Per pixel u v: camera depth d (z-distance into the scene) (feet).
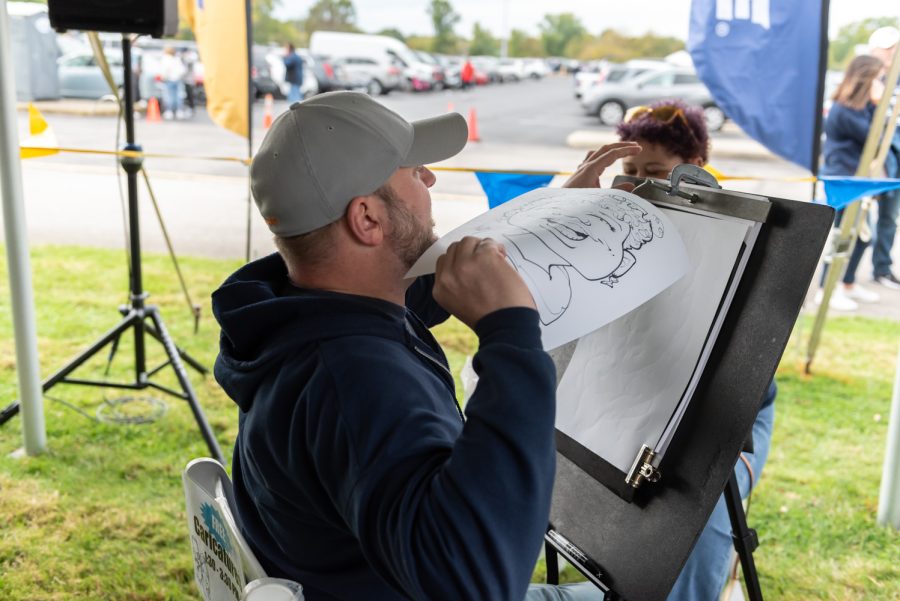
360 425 2.67
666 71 43.88
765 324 3.22
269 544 3.37
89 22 8.63
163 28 8.75
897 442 8.11
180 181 27.53
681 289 3.56
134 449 9.59
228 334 3.23
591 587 4.68
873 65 13.92
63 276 16.53
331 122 3.02
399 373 2.81
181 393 10.12
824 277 15.23
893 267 20.10
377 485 2.59
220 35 10.83
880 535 8.20
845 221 11.47
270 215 3.12
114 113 40.63
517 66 77.97
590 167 4.58
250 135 11.02
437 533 2.43
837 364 12.94
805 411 11.20
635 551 3.49
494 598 2.48
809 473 9.47
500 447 2.47
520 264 3.07
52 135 9.94
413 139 3.20
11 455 9.29
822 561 7.79
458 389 11.43
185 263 17.76
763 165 34.35
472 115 39.24
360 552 3.06
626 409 3.66
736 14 8.95
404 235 3.16
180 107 42.14
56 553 7.61
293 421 2.85
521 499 2.47
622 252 3.30
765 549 7.99
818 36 8.80
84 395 10.98
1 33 7.88
